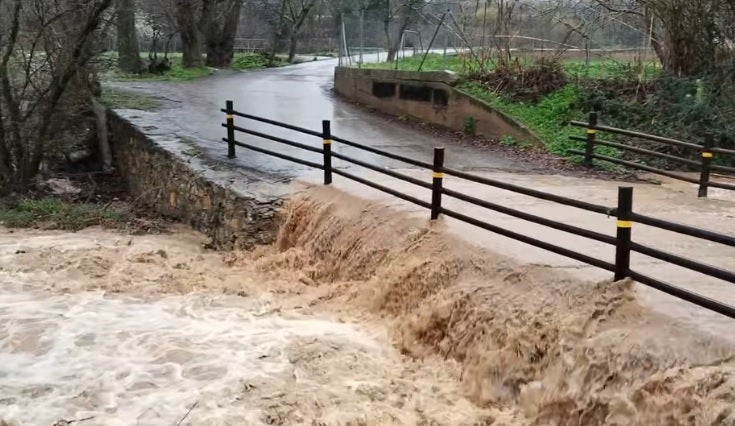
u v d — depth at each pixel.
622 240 5.22
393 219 8.03
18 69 13.99
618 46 19.55
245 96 19.67
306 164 10.09
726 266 6.34
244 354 6.24
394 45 27.47
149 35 36.34
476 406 5.50
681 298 4.78
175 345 6.38
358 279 7.93
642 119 14.15
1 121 13.74
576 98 14.78
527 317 5.62
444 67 18.53
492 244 6.86
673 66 15.03
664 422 4.30
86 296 7.80
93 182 14.98
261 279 8.59
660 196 10.36
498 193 9.59
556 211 8.54
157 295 7.91
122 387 5.61
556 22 20.00
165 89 20.31
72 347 6.36
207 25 32.03
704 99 13.79
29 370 5.91
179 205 11.64
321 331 6.88
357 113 17.77
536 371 5.35
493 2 19.62
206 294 7.97
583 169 12.37
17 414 5.17
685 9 14.45
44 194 13.99
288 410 5.28
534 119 14.58
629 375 4.65
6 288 8.01
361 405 5.41
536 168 12.24
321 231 8.83
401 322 6.84
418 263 7.08
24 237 10.61
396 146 13.77
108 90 18.83
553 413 5.02
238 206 9.65
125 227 11.42
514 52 17.09
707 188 11.11
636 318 5.05
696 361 4.46
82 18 13.77
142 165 13.41
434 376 5.99
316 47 50.94
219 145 12.64
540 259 6.34
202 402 5.36
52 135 14.92
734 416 3.93
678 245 7.19
